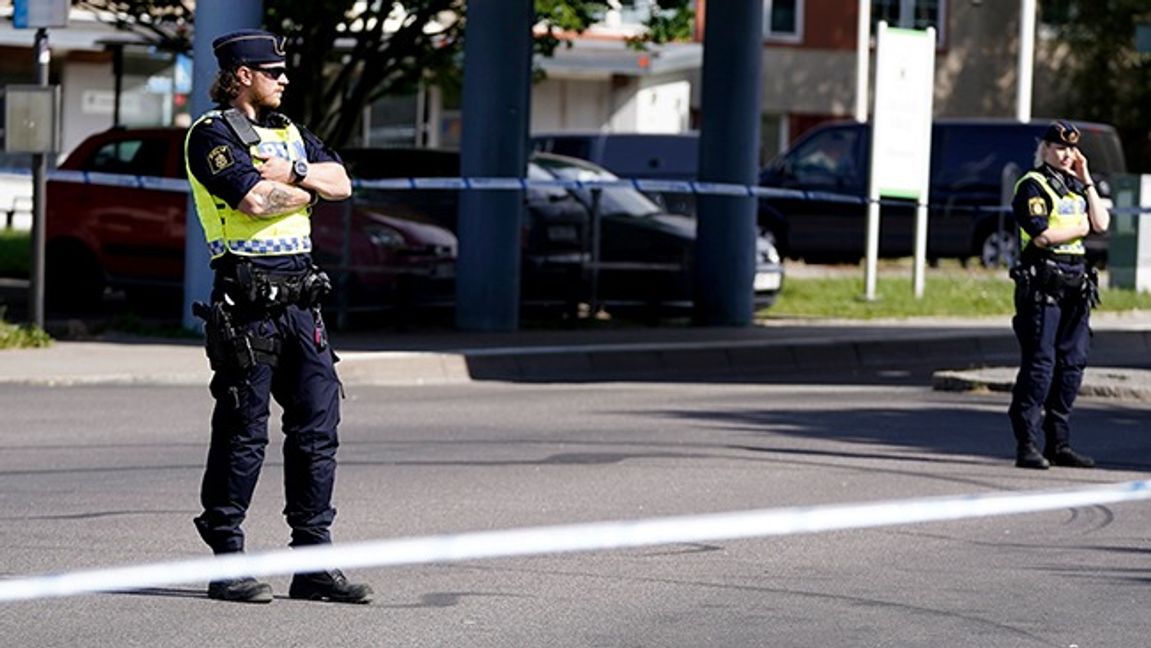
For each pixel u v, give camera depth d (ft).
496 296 151.64
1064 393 89.10
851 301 182.09
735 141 161.07
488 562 65.26
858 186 230.48
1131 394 117.70
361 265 150.10
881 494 79.56
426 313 158.20
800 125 330.95
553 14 187.11
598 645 53.67
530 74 152.66
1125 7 324.39
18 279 192.13
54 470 84.94
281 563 40.73
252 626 55.47
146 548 66.54
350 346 137.08
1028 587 62.18
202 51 132.46
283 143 57.62
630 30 293.43
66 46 258.37
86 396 113.60
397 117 303.48
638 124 313.73
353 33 180.86
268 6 167.22
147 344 136.15
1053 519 75.05
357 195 158.40
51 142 130.82
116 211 157.48
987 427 103.55
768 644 53.98
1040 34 335.06
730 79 160.86
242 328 57.21
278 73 58.34
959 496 79.10
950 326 165.37
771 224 234.17
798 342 145.59
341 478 82.99
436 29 207.92
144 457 89.25
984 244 231.09
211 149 56.90
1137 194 198.49
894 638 54.95
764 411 110.63
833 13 330.75
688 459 89.76
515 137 150.41
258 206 56.54
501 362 133.08
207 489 58.65
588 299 162.20
